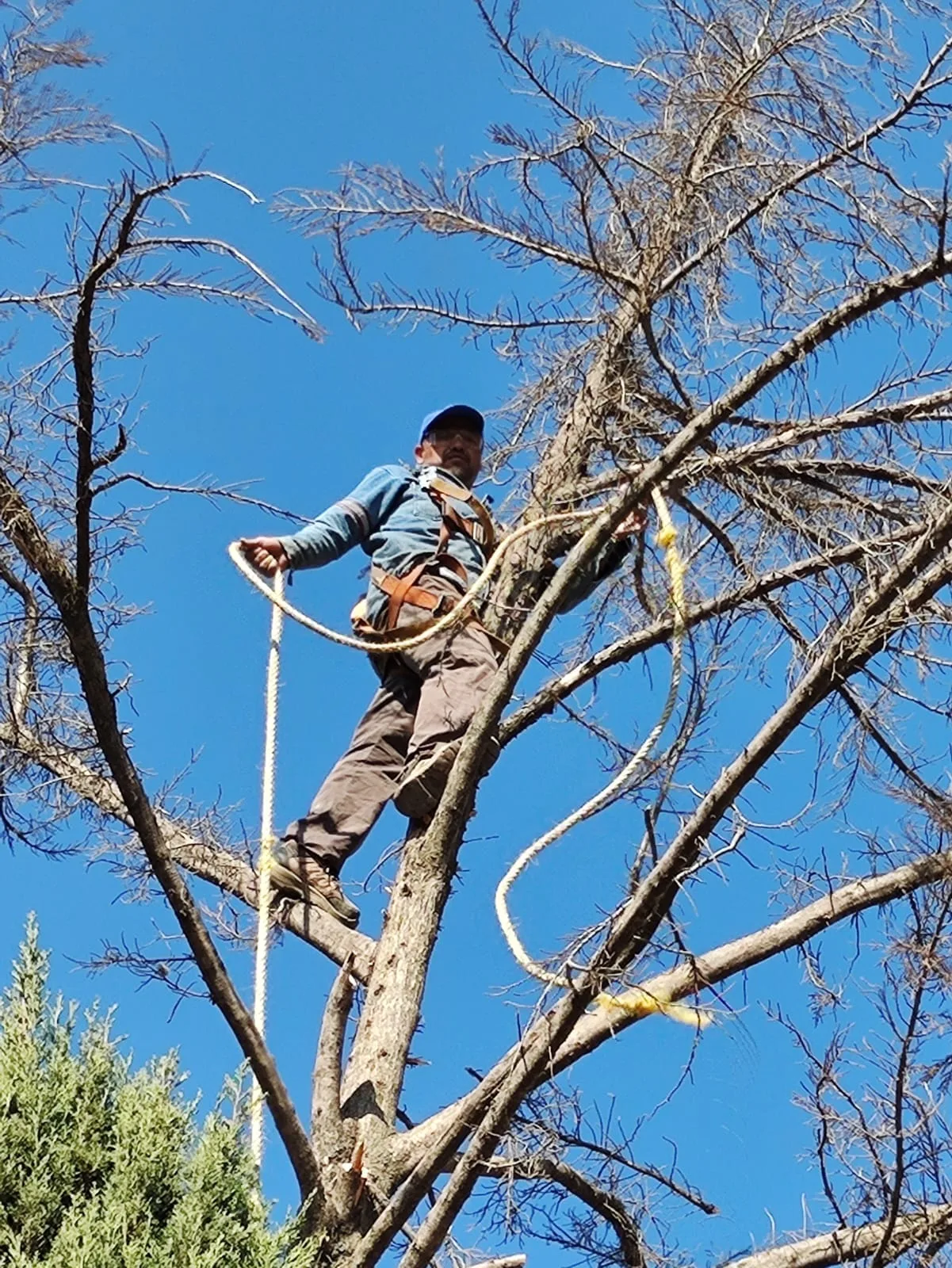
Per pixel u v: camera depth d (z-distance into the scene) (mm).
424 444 7430
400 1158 5969
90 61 5996
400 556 6957
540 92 6512
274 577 6738
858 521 6754
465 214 6539
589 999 5441
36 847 6812
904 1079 5727
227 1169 5078
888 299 5906
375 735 6996
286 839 6840
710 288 6461
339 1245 5691
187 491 6008
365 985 6547
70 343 5668
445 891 6570
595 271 6465
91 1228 4762
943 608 5820
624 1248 6348
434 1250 5445
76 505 5734
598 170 6367
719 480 6668
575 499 6684
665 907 5473
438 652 6793
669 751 5555
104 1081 5211
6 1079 5082
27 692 6555
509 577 6883
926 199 6047
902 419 6484
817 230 6348
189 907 5695
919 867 6129
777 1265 5883
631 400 6723
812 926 6039
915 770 6414
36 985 5332
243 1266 4891
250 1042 5652
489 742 6449
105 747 5777
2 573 6074
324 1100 6055
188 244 5656
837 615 6148
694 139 6566
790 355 5910
